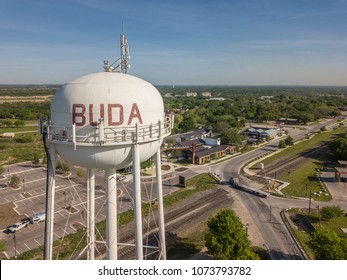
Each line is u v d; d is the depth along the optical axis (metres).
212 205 49.34
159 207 21.58
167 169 68.88
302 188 57.59
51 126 17.67
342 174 61.72
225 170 68.94
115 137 16.81
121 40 21.06
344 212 46.72
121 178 57.34
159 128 18.44
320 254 29.61
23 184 56.69
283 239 38.59
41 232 39.12
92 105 16.58
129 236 38.16
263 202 50.97
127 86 17.45
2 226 40.50
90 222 22.52
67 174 60.31
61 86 18.58
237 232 31.30
